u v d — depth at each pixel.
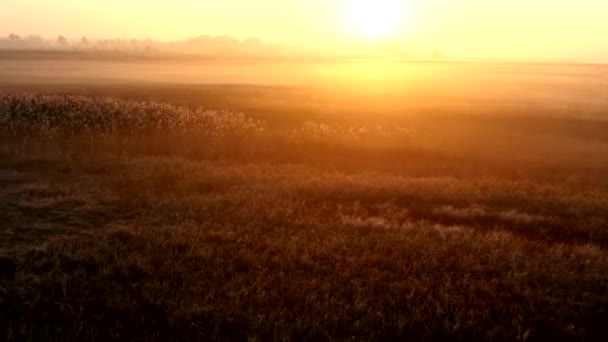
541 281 7.72
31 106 22.19
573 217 11.56
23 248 8.20
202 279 7.26
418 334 6.03
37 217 10.01
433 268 7.96
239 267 7.75
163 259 7.87
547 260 8.44
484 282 7.54
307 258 8.04
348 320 6.19
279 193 12.42
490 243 9.21
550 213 11.89
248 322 6.00
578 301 7.05
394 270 7.89
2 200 11.00
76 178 13.49
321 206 11.57
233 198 11.65
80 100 24.30
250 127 22.61
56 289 6.73
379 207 11.67
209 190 12.82
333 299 6.67
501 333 6.08
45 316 6.02
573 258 8.61
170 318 6.03
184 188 12.65
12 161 14.86
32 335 5.57
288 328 5.88
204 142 19.17
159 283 6.95
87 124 20.16
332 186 13.23
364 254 8.38
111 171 14.41
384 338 5.93
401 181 14.54
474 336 6.00
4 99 23.80
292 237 9.01
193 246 8.38
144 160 16.02
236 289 6.91
